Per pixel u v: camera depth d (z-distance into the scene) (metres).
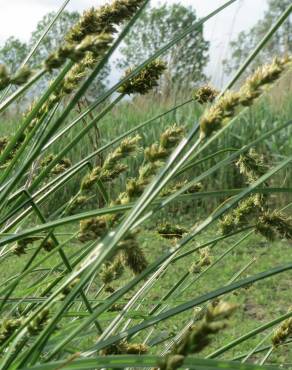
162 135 0.39
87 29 0.39
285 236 0.55
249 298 1.77
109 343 0.35
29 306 0.53
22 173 0.41
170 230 0.66
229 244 2.24
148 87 0.51
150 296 1.70
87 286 0.63
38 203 0.50
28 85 0.36
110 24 0.39
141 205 0.31
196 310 0.69
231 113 0.32
